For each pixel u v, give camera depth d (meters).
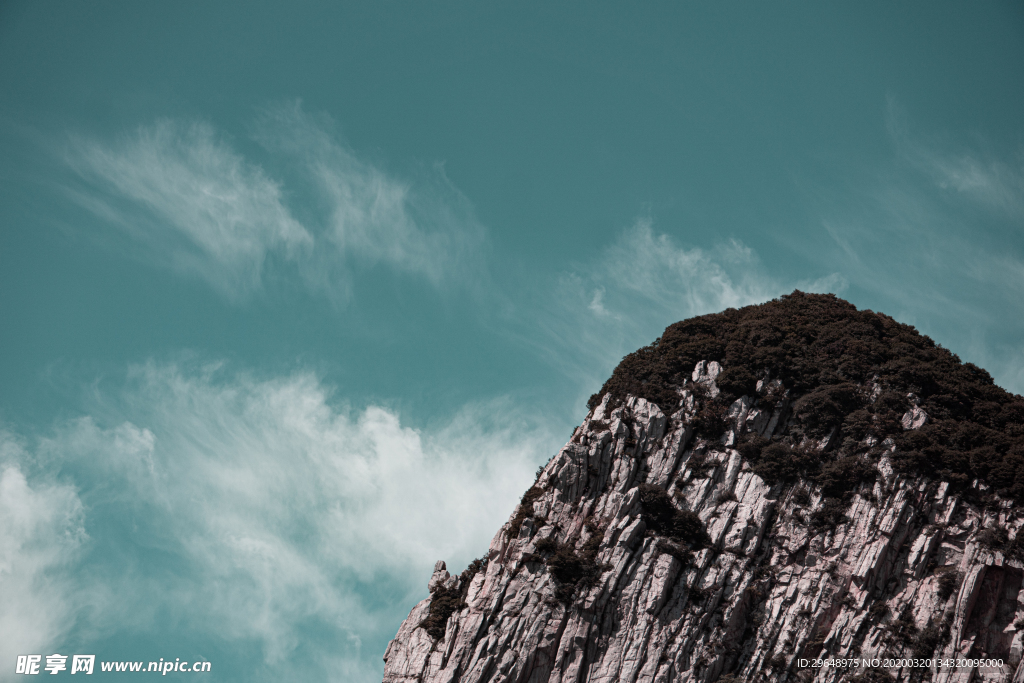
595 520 75.94
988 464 74.25
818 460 77.88
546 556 73.56
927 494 73.44
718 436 81.56
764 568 71.44
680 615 68.81
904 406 81.50
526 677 68.12
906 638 66.62
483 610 72.00
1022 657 64.62
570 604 70.44
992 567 68.56
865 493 73.81
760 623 68.62
